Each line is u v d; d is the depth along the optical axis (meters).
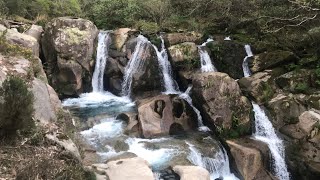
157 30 14.95
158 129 10.37
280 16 15.34
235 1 16.39
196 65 13.54
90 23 13.88
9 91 5.21
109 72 13.65
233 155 9.86
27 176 4.72
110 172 7.26
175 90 13.73
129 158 8.15
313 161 10.12
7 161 4.90
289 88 12.65
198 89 11.37
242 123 10.89
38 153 5.27
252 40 14.79
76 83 12.93
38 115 6.34
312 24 14.94
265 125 11.27
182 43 13.98
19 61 8.33
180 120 11.02
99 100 12.82
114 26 16.53
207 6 17.08
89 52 13.40
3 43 8.85
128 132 10.05
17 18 14.82
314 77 12.81
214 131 10.76
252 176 9.58
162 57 13.80
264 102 11.95
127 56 13.73
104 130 10.09
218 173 9.70
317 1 13.80
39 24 15.08
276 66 13.84
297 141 10.64
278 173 10.33
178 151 9.30
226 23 15.98
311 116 10.95
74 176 5.20
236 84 11.50
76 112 11.29
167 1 17.16
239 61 14.01
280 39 14.73
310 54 14.02
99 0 17.98
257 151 9.91
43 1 16.70
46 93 7.34
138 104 11.91
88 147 8.75
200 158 9.38
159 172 8.16
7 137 5.32
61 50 12.91
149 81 13.36
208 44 14.24
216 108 10.96
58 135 6.00
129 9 16.53
